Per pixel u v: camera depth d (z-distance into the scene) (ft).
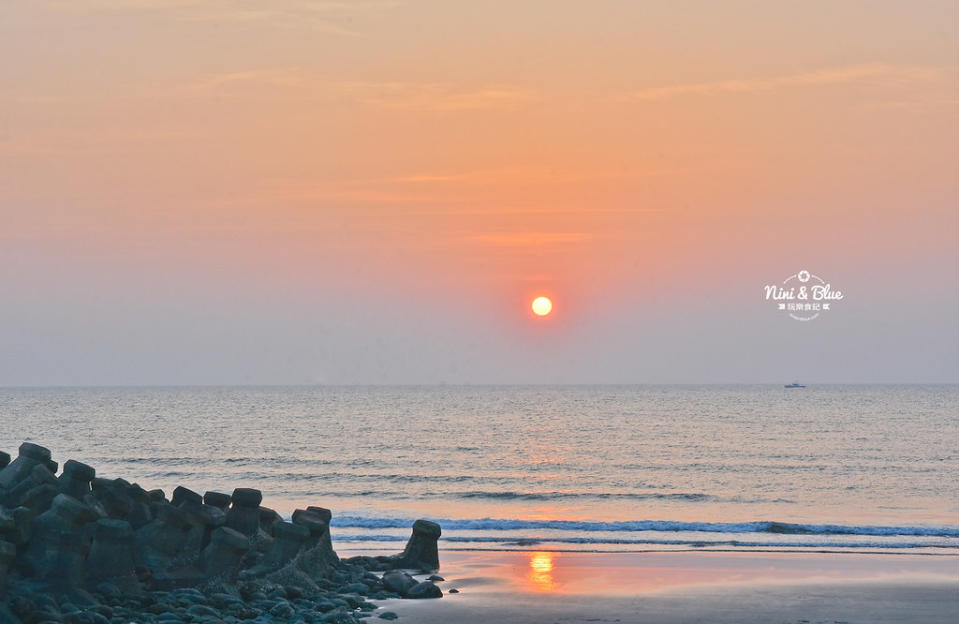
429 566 69.77
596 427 305.12
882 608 56.54
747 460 197.36
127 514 55.21
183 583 52.19
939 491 147.02
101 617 43.88
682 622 52.39
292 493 144.97
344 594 57.57
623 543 88.94
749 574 69.46
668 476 170.30
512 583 65.10
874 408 425.69
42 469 54.75
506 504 131.54
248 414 393.09
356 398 629.10
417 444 241.76
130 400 590.96
